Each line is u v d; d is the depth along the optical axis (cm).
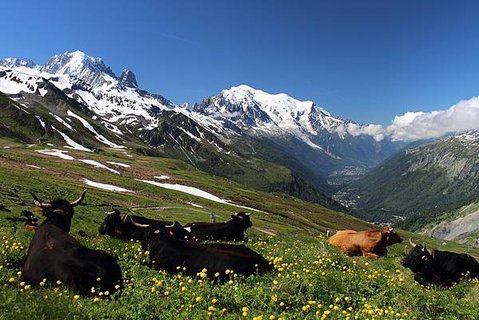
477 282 1750
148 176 12275
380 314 1062
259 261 1403
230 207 9275
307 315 1002
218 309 984
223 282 1314
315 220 13425
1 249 1501
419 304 1221
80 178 8400
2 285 1078
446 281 1831
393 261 2177
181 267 1386
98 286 1086
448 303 1279
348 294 1248
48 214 1541
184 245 1435
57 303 899
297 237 3095
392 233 2361
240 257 1382
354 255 2416
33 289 1070
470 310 1231
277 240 2816
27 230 2336
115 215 2527
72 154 14312
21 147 14712
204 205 8669
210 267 1358
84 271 1090
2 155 9462
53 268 1103
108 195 6369
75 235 2314
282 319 936
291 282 1217
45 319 838
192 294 1070
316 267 1595
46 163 9838
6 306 864
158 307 982
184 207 7100
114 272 1134
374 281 1418
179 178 13338
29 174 7100
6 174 5728
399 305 1210
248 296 1095
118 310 948
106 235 2506
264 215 9706
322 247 2089
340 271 1611
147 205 6397
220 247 1490
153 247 1487
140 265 1477
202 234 2700
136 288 1147
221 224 2742
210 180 15888
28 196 4341
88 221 3425
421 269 1844
